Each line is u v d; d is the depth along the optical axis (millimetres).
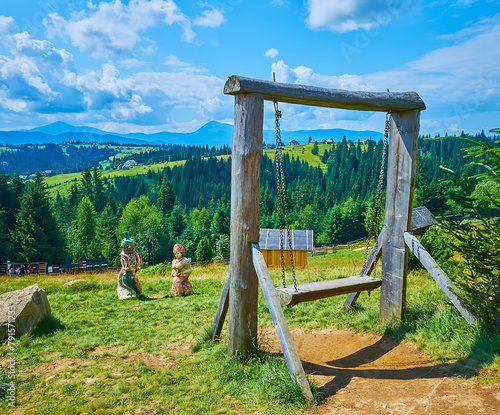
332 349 6008
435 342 5359
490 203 5055
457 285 5422
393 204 6324
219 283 12898
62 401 4574
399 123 6137
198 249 48219
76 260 84062
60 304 9906
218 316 6332
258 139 5031
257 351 5469
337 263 25016
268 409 4090
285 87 5051
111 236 88562
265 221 122938
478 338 4887
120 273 10789
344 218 107812
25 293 7516
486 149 4867
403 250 6172
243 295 5273
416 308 6684
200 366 5469
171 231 106938
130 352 6332
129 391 4785
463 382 4172
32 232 67625
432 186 66375
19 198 79375
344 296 9000
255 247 5207
